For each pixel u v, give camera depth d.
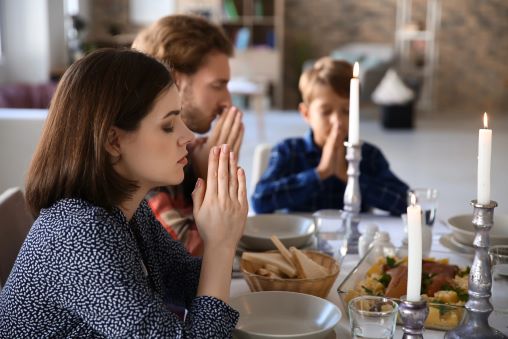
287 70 10.34
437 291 1.46
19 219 1.91
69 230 1.18
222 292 1.30
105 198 1.25
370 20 10.17
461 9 10.05
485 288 1.25
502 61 10.12
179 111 1.30
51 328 1.21
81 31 8.62
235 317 1.28
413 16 10.08
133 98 1.22
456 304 1.36
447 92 10.27
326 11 10.20
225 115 2.07
